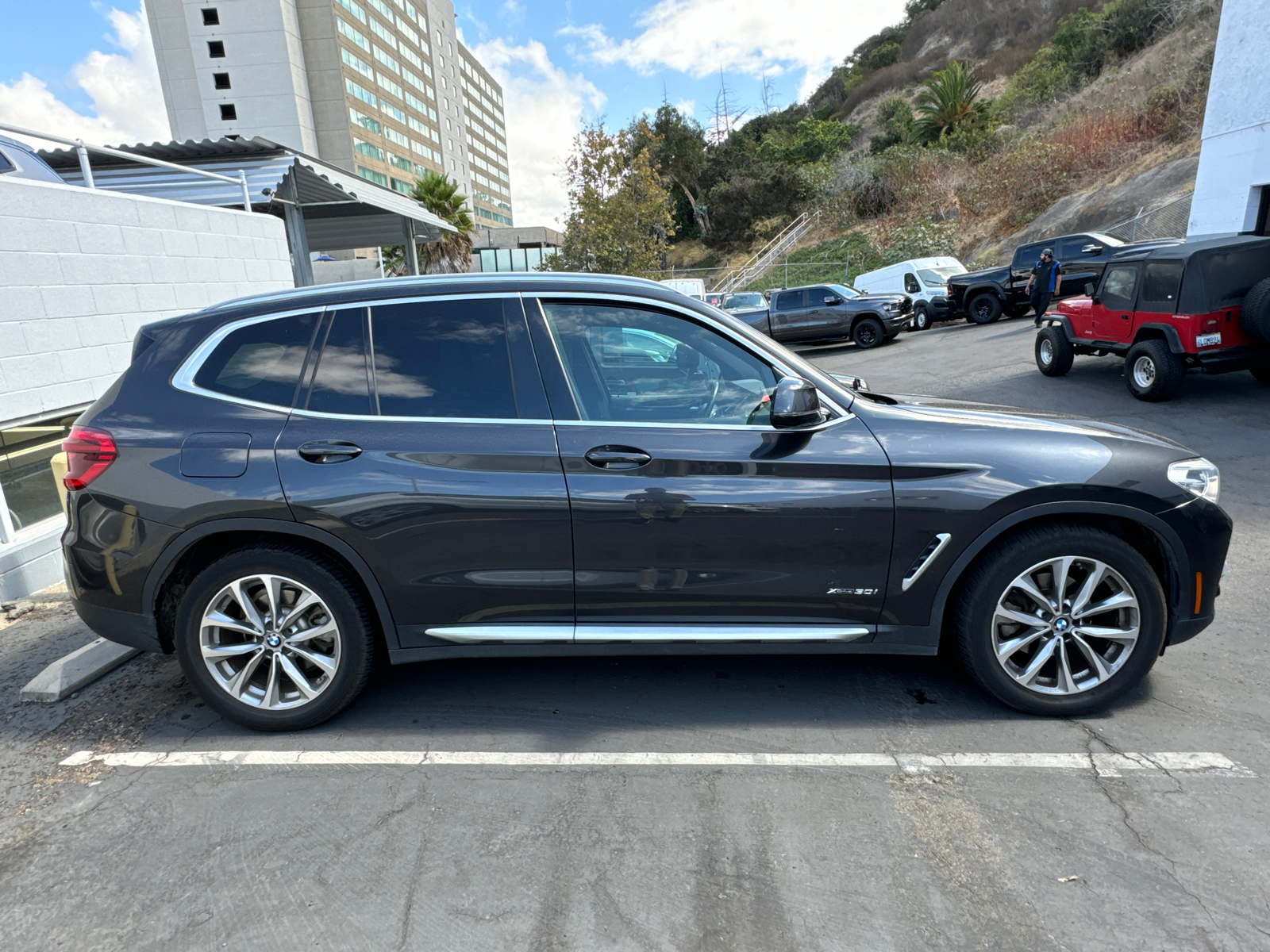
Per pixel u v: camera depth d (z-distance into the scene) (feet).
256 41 222.28
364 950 6.54
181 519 9.53
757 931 6.62
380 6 268.41
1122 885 7.01
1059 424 10.16
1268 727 9.53
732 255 149.28
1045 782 8.58
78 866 7.73
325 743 9.90
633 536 9.52
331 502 9.42
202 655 9.93
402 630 9.94
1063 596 9.61
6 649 13.66
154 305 21.52
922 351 50.96
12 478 16.98
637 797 8.56
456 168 368.27
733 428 9.63
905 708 10.31
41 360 17.61
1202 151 45.44
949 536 9.44
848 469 9.43
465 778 9.00
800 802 8.38
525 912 6.91
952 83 117.91
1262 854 7.35
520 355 9.85
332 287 10.28
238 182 27.50
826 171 127.95
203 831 8.23
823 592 9.70
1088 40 110.01
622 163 102.83
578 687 11.16
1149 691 10.52
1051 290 48.75
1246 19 41.65
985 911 6.77
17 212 17.02
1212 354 26.76
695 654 10.07
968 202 98.12
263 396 9.86
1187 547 9.50
